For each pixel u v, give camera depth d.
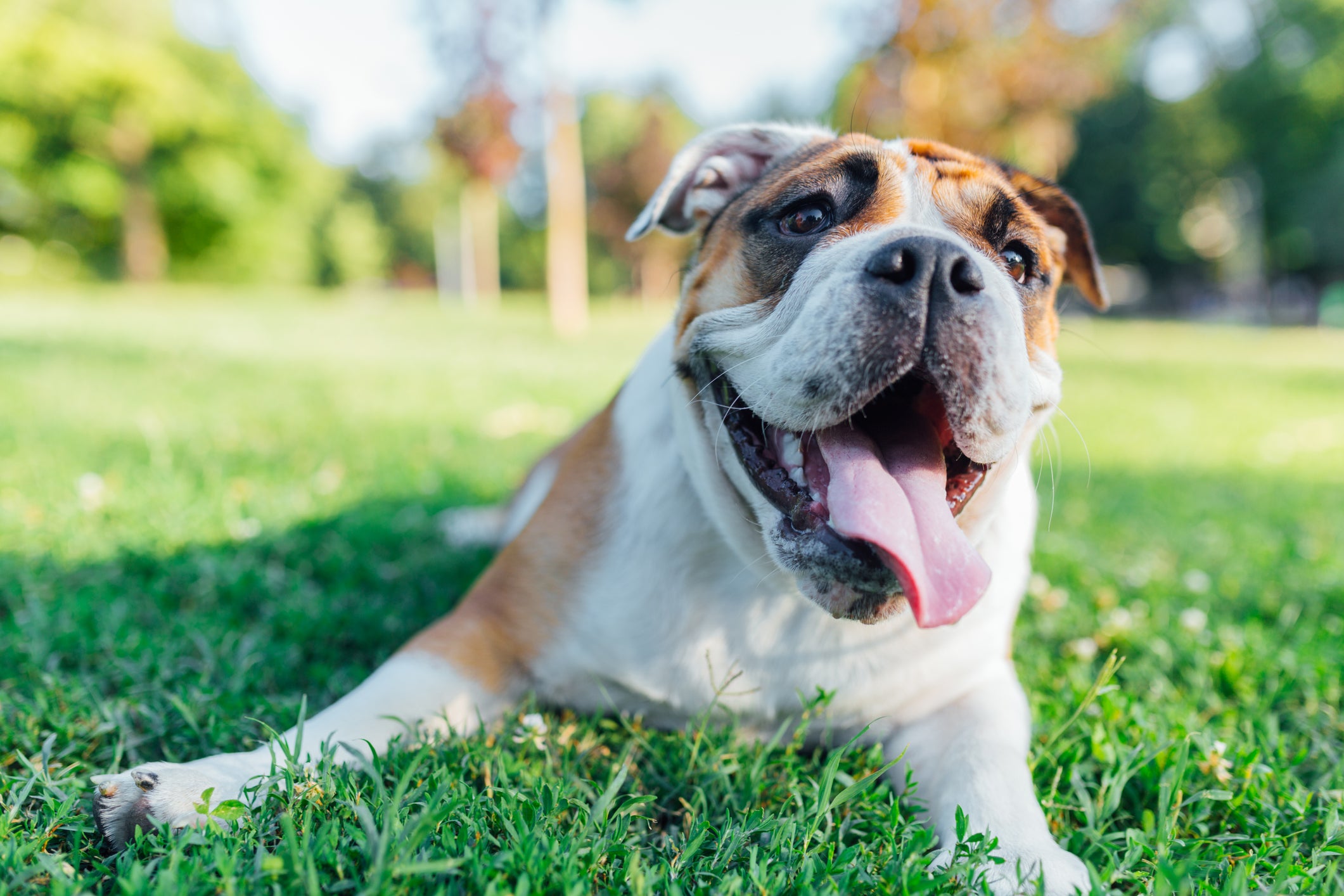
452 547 0.88
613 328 4.78
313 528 0.87
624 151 9.23
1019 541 0.57
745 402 0.49
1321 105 7.60
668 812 0.47
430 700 0.50
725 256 0.55
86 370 2.02
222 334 3.25
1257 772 0.49
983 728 0.50
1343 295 9.05
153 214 7.97
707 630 0.52
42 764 0.44
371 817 0.39
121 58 6.95
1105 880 0.40
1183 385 2.95
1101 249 9.81
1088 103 3.63
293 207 9.32
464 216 11.84
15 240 8.33
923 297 0.44
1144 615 0.75
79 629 0.60
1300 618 0.77
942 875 0.39
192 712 0.50
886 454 0.48
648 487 0.54
